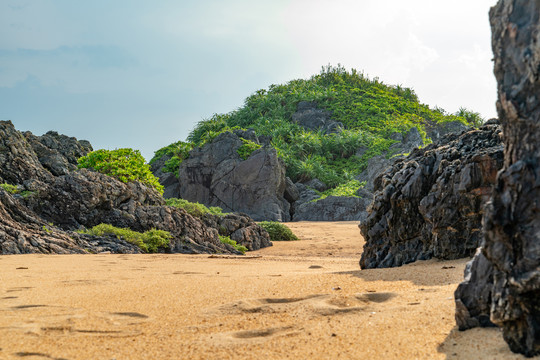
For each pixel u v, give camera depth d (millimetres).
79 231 17828
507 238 2930
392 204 9430
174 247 18266
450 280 6180
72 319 4719
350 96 92375
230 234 24438
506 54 3098
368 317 4328
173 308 5227
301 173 63281
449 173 8578
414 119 86938
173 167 60594
